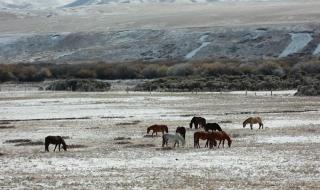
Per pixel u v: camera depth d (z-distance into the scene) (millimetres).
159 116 51125
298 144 32281
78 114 53938
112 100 69000
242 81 94188
